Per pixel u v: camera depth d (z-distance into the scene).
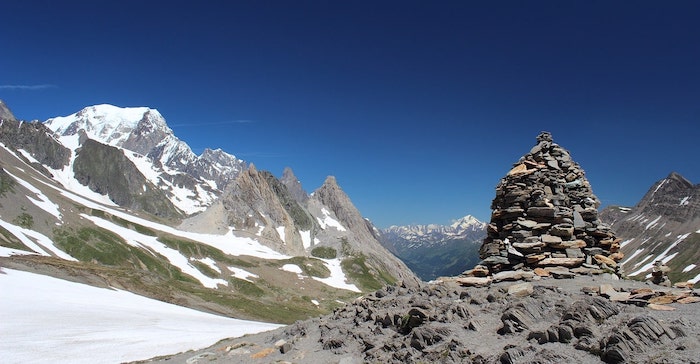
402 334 20.42
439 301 22.88
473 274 27.81
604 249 27.97
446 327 18.67
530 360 14.41
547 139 32.44
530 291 21.69
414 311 20.56
